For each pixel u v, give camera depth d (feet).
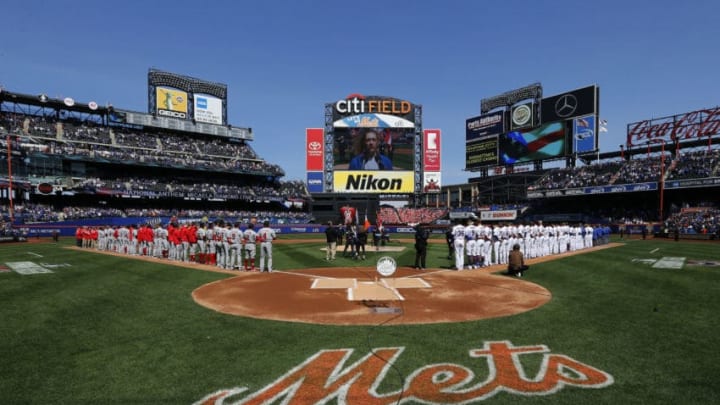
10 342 27.09
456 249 63.36
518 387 20.35
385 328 30.42
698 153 160.66
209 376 21.67
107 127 204.23
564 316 33.40
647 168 166.91
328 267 67.56
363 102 199.93
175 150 212.84
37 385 20.59
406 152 200.95
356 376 21.75
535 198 197.06
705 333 28.40
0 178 151.94
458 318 33.19
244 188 219.20
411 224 205.26
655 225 152.15
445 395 19.61
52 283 48.91
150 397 19.30
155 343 26.96
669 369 22.29
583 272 56.95
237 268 63.82
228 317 33.73
